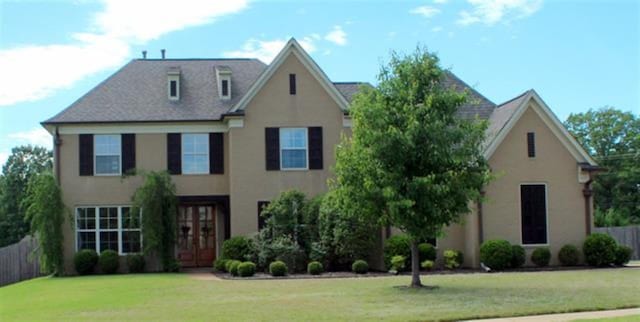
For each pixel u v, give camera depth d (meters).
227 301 17.17
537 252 27.53
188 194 30.64
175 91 31.73
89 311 15.94
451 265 27.38
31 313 16.00
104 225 30.38
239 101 29.98
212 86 32.91
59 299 18.98
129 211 30.39
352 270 26.77
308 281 22.86
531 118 28.45
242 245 27.73
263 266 26.81
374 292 18.66
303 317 14.08
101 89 32.19
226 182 30.88
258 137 29.83
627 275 23.25
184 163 30.80
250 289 20.20
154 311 15.55
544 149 28.48
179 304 16.78
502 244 26.72
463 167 19.53
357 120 19.48
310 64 30.06
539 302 16.03
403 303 16.17
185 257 31.39
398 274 25.89
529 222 28.16
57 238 29.25
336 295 18.05
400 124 19.30
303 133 30.08
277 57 29.95
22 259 32.88
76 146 30.42
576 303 15.77
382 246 27.86
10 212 53.22
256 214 29.64
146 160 30.64
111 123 30.31
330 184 24.12
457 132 19.08
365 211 19.53
